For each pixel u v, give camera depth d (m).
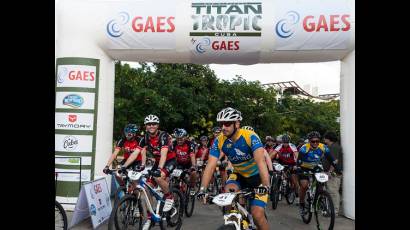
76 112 6.96
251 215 3.68
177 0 7.07
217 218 6.75
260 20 6.81
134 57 7.30
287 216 7.01
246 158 3.88
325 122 27.44
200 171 8.32
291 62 7.18
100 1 7.18
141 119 14.05
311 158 6.25
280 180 8.39
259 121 20.72
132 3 7.12
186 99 15.38
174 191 5.49
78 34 7.03
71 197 6.81
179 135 7.00
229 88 19.11
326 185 6.48
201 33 6.88
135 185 4.72
